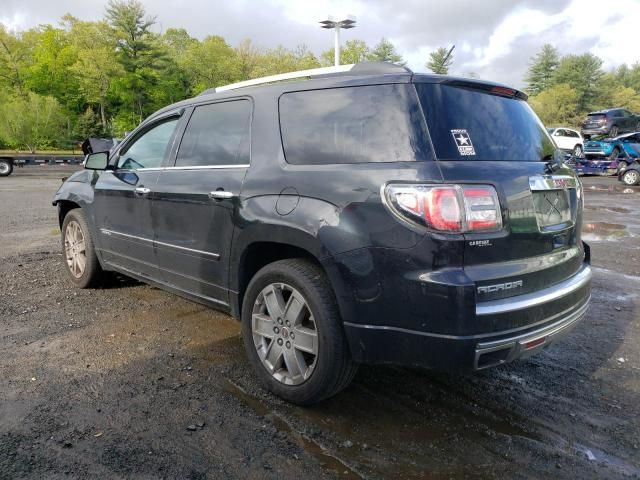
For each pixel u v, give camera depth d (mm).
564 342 4168
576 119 90000
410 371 3574
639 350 4012
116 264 4734
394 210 2520
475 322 2430
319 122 3014
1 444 2561
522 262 2699
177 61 80625
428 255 2445
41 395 3074
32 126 52750
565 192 3135
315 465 2482
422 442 2707
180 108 4102
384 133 2715
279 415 2938
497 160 2762
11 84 74000
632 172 19500
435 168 2506
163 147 4137
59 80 75312
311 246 2785
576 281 3062
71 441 2607
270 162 3150
